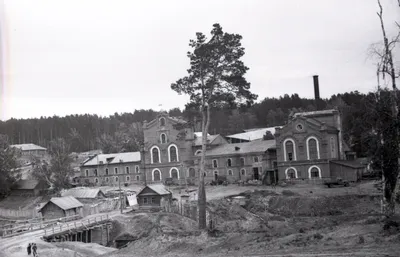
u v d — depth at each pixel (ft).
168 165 340.18
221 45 161.79
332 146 277.03
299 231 116.88
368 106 111.86
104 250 173.78
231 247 110.42
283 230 125.80
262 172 295.89
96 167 411.95
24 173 412.57
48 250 156.46
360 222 114.11
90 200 282.77
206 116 172.35
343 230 105.81
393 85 108.58
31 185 345.92
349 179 259.60
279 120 648.38
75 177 424.46
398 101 107.96
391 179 111.45
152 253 121.70
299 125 278.46
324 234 105.50
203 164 162.50
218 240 120.67
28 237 179.93
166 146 342.03
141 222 219.20
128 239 202.18
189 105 165.89
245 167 311.88
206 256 104.94
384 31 110.11
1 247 161.58
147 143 349.00
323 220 143.43
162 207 243.81
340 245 91.40
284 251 94.58
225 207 223.30
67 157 355.56
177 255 113.09
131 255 124.47
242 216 211.61
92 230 215.51
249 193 244.01
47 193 342.64
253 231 128.36
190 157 339.57
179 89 167.12
